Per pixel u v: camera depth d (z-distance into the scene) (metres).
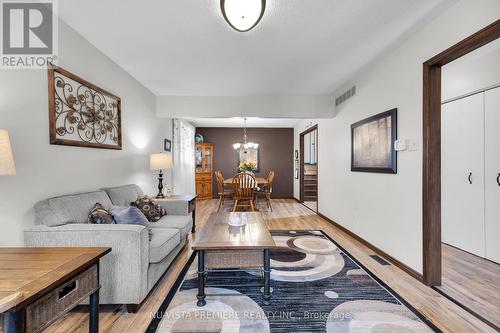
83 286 1.07
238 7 1.56
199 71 3.04
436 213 2.00
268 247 1.72
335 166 4.01
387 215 2.58
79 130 2.14
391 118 2.47
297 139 6.89
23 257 1.10
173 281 2.10
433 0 1.71
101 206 2.04
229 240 1.84
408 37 2.22
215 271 2.27
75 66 2.13
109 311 1.67
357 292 1.91
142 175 3.50
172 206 3.01
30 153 1.70
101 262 1.61
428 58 2.00
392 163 2.46
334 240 3.22
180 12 1.86
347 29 2.09
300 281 2.09
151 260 1.79
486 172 2.59
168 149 4.63
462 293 1.90
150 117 3.81
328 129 4.33
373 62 2.77
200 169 7.01
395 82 2.45
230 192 5.54
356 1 1.73
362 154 3.07
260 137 7.43
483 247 2.61
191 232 3.60
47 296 0.87
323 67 2.92
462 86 2.80
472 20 1.61
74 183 2.10
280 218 4.58
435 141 1.99
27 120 1.68
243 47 2.43
